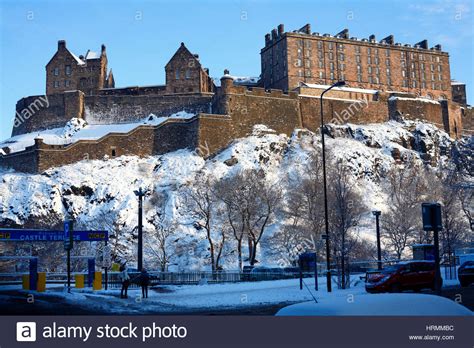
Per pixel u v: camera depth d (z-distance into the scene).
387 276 29.39
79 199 94.38
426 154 121.56
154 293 32.75
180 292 33.31
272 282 41.12
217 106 114.50
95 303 25.88
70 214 91.31
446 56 157.25
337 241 40.44
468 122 144.12
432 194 83.38
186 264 72.56
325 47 142.12
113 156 106.69
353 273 52.19
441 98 154.62
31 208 91.56
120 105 125.12
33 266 32.44
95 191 95.25
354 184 92.50
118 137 107.81
